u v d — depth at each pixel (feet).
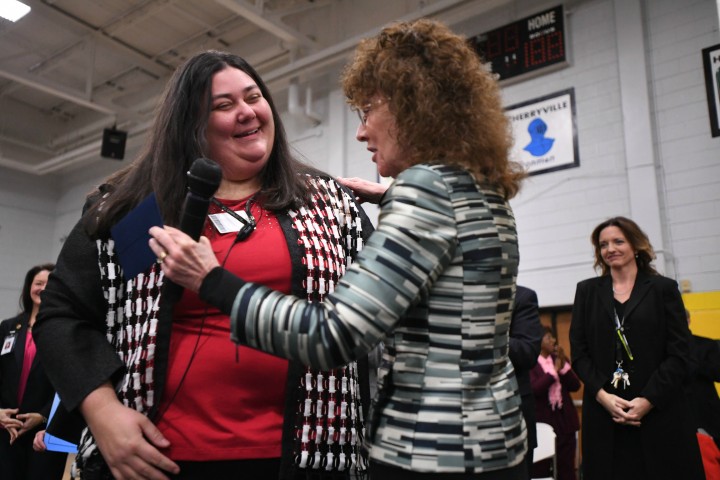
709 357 8.82
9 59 24.49
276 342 2.28
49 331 3.10
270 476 3.07
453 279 2.37
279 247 3.34
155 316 3.10
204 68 3.49
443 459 2.22
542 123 15.69
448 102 2.60
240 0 17.97
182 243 2.47
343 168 19.63
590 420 6.70
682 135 13.67
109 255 3.26
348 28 20.35
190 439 2.99
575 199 14.90
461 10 17.13
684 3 14.03
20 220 30.09
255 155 3.49
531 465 6.94
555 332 14.92
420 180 2.40
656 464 6.14
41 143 29.86
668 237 13.50
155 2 20.89
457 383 2.31
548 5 16.12
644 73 14.20
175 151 3.39
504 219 2.58
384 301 2.21
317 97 21.03
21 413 8.55
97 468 3.04
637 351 6.53
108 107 23.84
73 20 21.91
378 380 2.54
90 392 2.92
